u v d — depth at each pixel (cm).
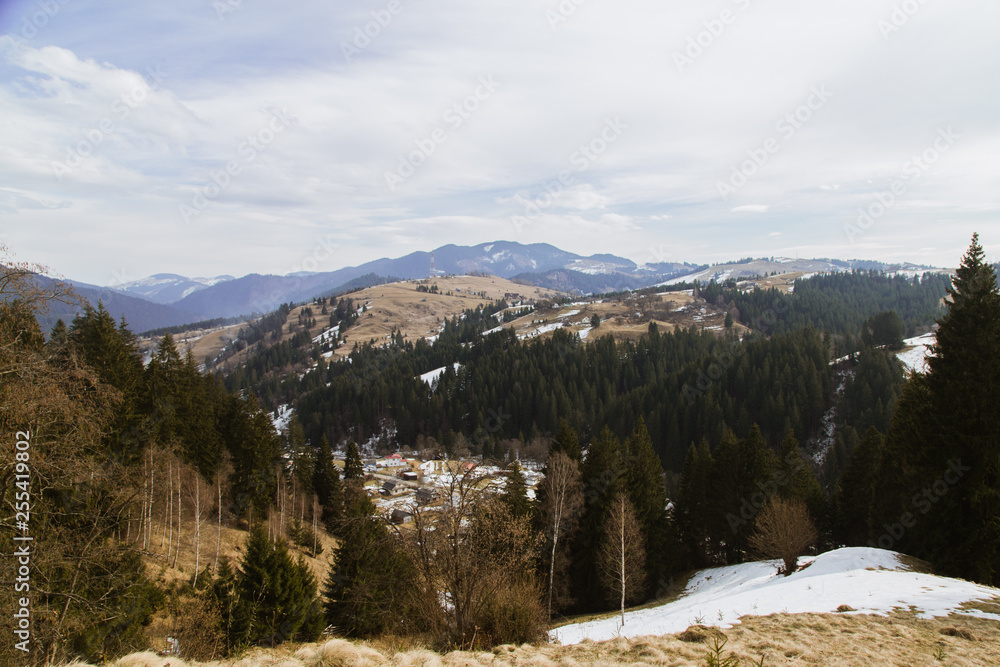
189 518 3509
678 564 3822
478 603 1536
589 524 3141
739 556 3838
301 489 4994
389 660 1106
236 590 1994
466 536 1541
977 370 2348
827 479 7319
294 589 2036
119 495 1512
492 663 1119
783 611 1559
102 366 3212
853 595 1662
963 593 1620
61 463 1199
